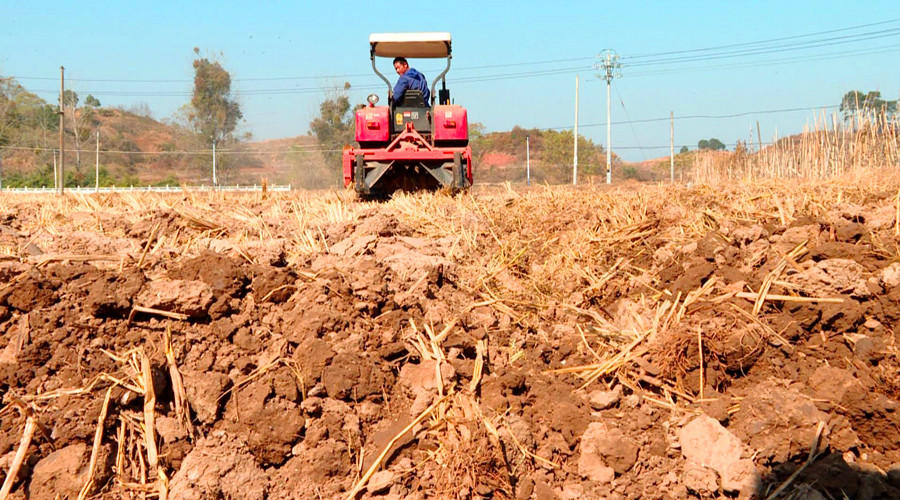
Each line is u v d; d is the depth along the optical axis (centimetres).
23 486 345
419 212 832
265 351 419
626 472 372
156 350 404
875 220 579
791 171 1612
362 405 400
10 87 5650
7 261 472
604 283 599
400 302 478
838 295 460
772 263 520
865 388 402
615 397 416
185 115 5000
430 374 414
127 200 1042
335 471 371
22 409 356
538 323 533
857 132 1488
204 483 349
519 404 412
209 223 693
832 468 352
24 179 5216
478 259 664
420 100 1375
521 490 362
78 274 438
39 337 396
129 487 353
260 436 373
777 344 439
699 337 430
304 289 459
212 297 428
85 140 5856
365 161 1299
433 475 365
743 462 359
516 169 5319
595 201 849
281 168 5538
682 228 675
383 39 1343
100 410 367
